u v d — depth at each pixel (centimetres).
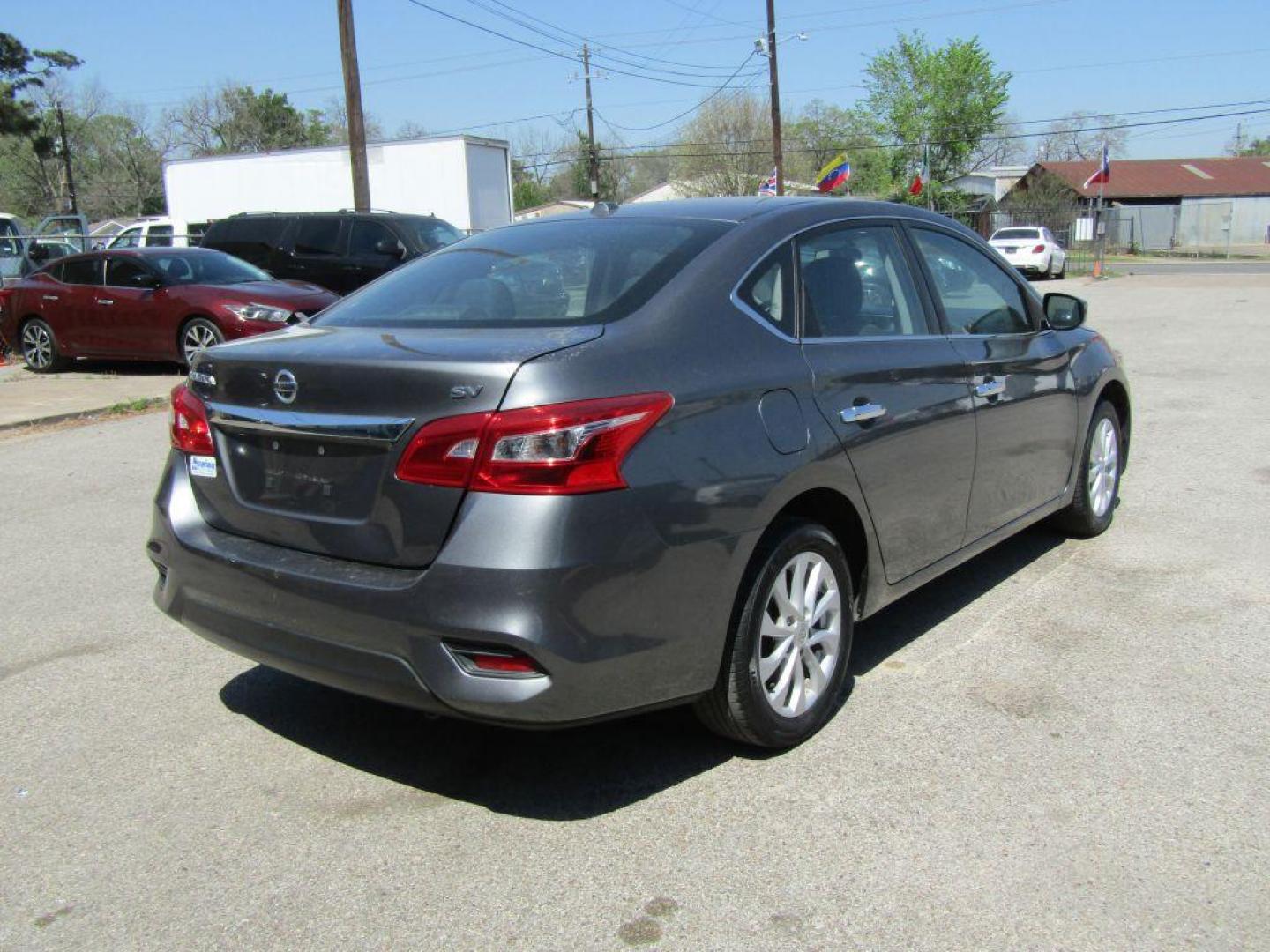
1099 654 438
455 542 292
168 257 1366
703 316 341
